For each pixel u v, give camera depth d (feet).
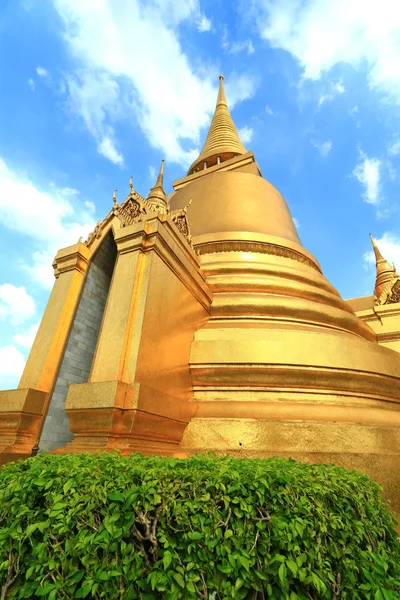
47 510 8.66
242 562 7.46
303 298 31.09
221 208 40.27
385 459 17.37
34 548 8.23
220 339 23.48
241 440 18.34
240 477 9.02
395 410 24.30
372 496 10.43
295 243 37.19
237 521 8.34
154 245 20.24
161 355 19.11
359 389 23.02
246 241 34.22
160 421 17.11
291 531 7.98
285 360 22.08
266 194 44.27
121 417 15.17
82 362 23.21
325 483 9.81
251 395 22.08
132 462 10.14
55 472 9.39
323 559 8.20
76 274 24.38
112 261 27.35
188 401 21.80
